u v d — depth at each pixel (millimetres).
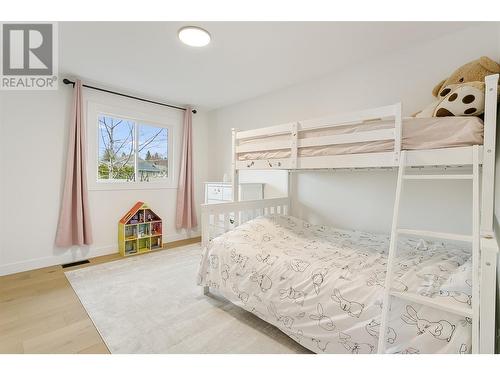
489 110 1230
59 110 2941
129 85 3225
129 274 2709
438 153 1387
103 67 2701
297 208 3152
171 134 4031
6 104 2625
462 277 1214
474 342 962
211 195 3680
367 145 1679
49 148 2889
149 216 3662
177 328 1775
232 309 2033
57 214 2963
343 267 1564
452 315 1089
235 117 3998
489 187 1217
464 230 2012
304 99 3088
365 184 2572
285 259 1727
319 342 1436
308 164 1992
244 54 2410
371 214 2537
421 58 2221
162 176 3996
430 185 2172
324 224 2900
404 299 1166
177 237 4109
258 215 2902
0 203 2615
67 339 1646
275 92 3408
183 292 2311
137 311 1989
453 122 1370
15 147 2682
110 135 3449
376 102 2492
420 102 2236
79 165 2994
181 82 3121
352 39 2150
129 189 3570
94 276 2645
